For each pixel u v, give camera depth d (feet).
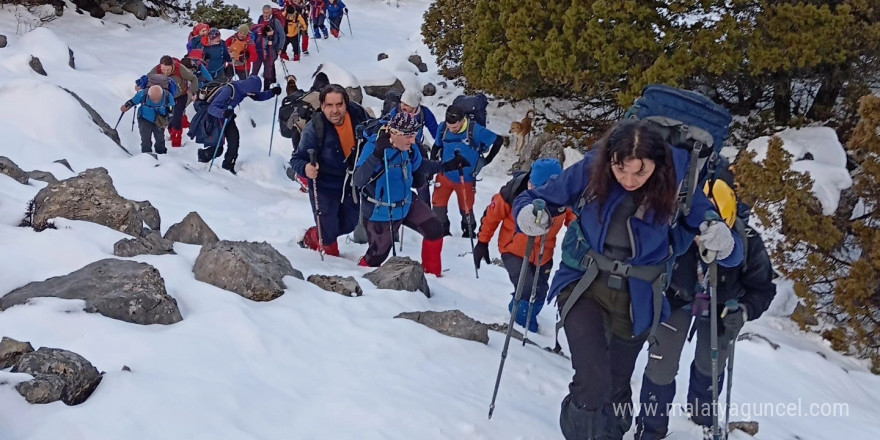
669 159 10.98
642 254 11.48
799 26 38.83
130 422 10.85
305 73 63.16
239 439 11.02
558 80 45.16
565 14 43.19
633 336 12.03
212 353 13.76
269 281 17.08
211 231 22.39
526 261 13.50
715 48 39.83
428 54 71.15
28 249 17.56
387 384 13.71
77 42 59.88
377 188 22.66
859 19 39.52
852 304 28.50
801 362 25.76
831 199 31.07
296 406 12.44
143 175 33.73
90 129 38.58
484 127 32.45
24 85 38.32
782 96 43.83
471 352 16.15
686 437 14.38
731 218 13.20
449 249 30.30
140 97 40.47
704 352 14.29
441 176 32.60
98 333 13.64
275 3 90.53
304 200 36.24
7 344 12.12
